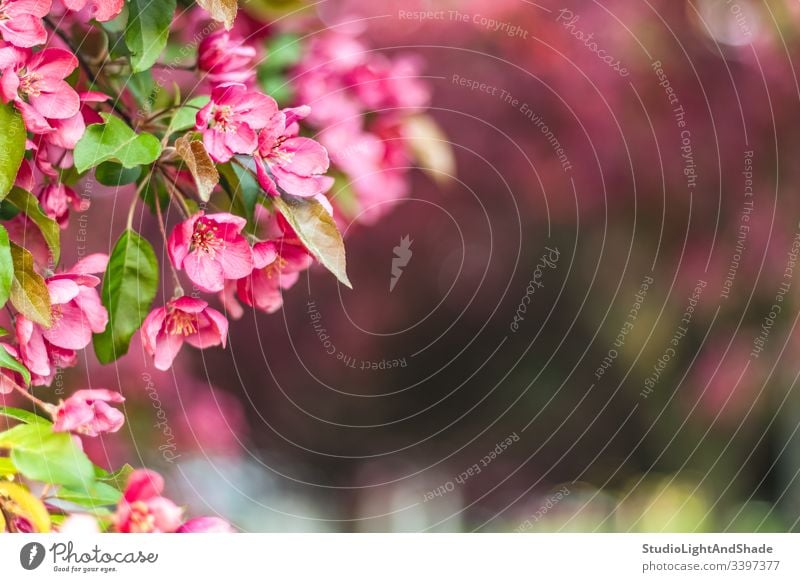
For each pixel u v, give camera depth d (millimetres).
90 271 1229
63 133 1216
